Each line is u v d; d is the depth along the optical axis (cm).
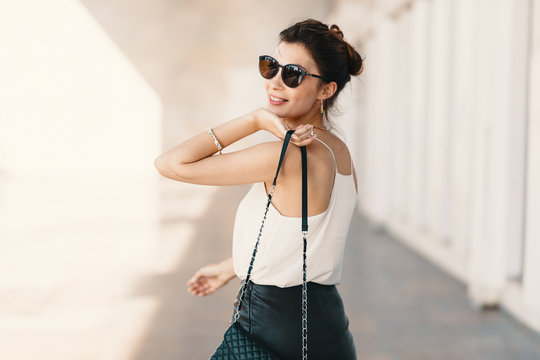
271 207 130
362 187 1077
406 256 658
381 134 838
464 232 532
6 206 1057
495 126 432
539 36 382
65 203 1116
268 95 140
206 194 1320
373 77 923
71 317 420
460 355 351
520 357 348
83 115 1767
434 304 463
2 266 588
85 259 623
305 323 128
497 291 444
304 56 135
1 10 1662
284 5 1836
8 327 395
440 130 605
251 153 125
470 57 506
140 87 1814
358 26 1008
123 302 462
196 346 363
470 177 522
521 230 445
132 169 1819
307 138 125
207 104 1869
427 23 685
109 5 1773
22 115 1702
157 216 955
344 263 615
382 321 418
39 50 1703
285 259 130
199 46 1853
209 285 177
